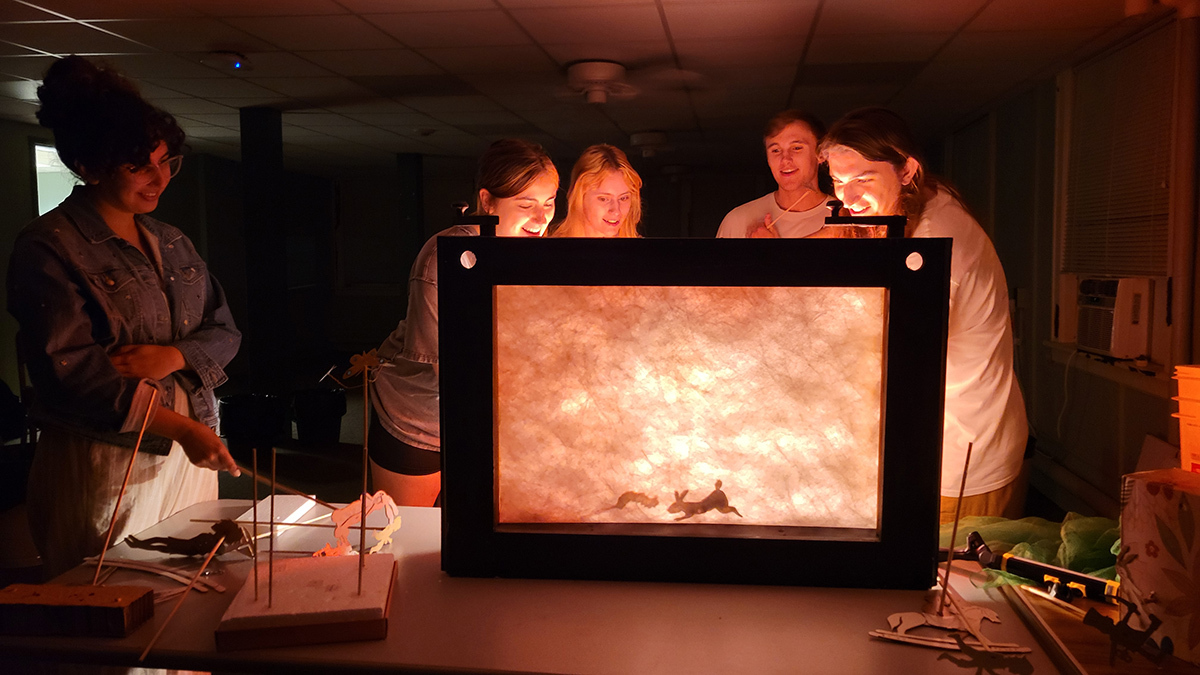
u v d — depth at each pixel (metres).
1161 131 5.89
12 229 10.45
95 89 2.08
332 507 1.86
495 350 1.49
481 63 7.60
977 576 1.57
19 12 5.85
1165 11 5.60
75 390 2.02
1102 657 1.30
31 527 2.26
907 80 8.22
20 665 1.32
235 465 2.02
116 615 1.33
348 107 10.19
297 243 18.45
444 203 19.27
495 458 1.51
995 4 5.55
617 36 6.52
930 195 2.44
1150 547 1.31
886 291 1.43
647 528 1.52
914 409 1.43
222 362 2.45
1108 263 6.85
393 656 1.28
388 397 2.81
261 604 1.34
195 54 7.20
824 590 1.48
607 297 1.49
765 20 5.99
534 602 1.44
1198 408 1.70
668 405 1.51
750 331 1.48
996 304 2.45
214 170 14.98
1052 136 8.06
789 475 1.51
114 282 2.22
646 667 1.25
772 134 4.08
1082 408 7.23
